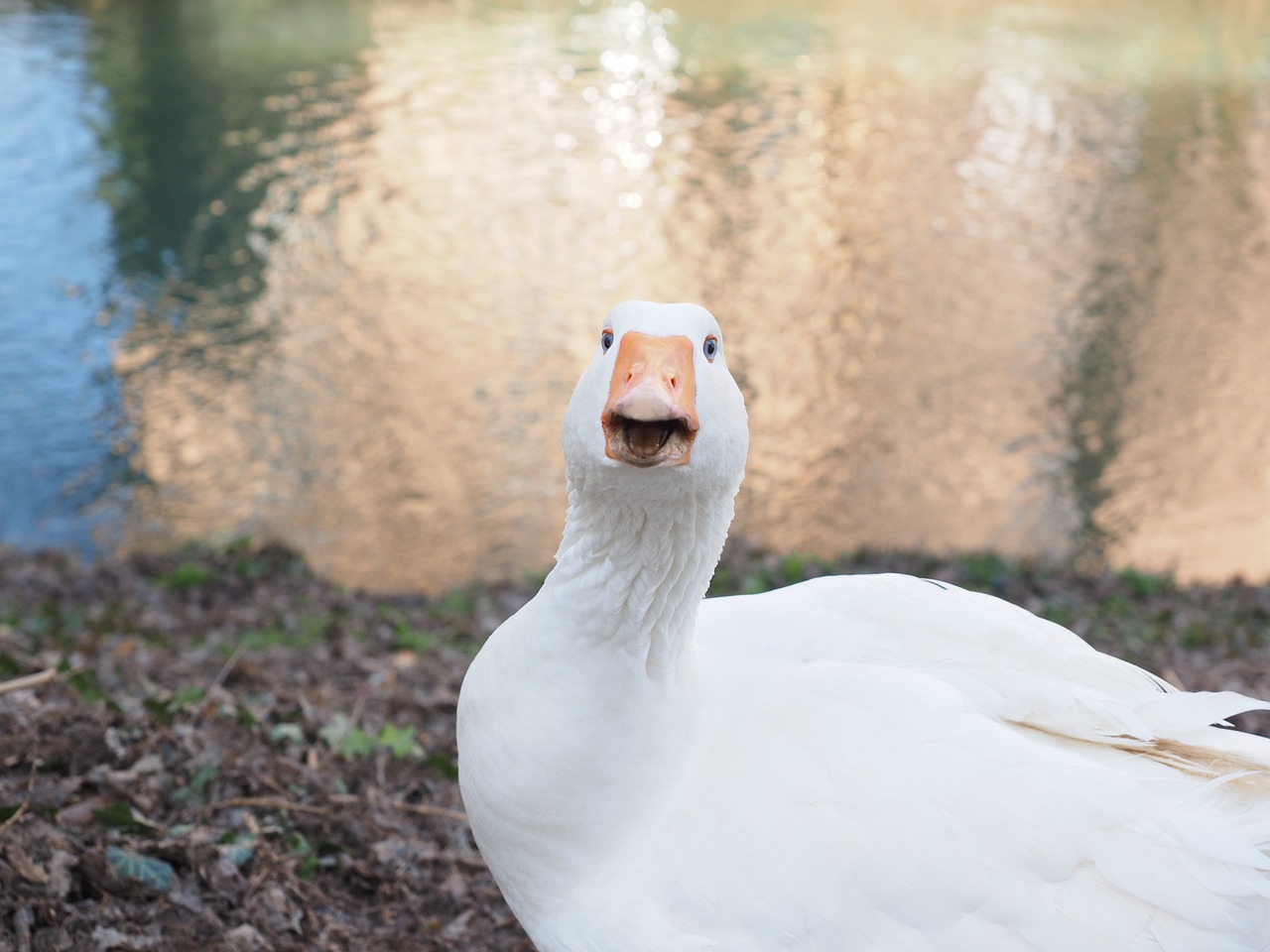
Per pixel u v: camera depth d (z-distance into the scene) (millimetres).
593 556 2443
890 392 16359
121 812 3566
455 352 16719
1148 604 8211
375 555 11156
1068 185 25281
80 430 13898
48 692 4570
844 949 2328
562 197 23328
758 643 2855
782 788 2443
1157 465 14383
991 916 2309
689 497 2389
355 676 5879
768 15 37344
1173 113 29922
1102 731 2605
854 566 8820
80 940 3174
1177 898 2324
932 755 2441
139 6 33406
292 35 32438
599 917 2463
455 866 3959
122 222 20812
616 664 2453
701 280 20031
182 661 5789
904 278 20578
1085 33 36812
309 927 3516
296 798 4066
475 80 29859
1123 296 20141
